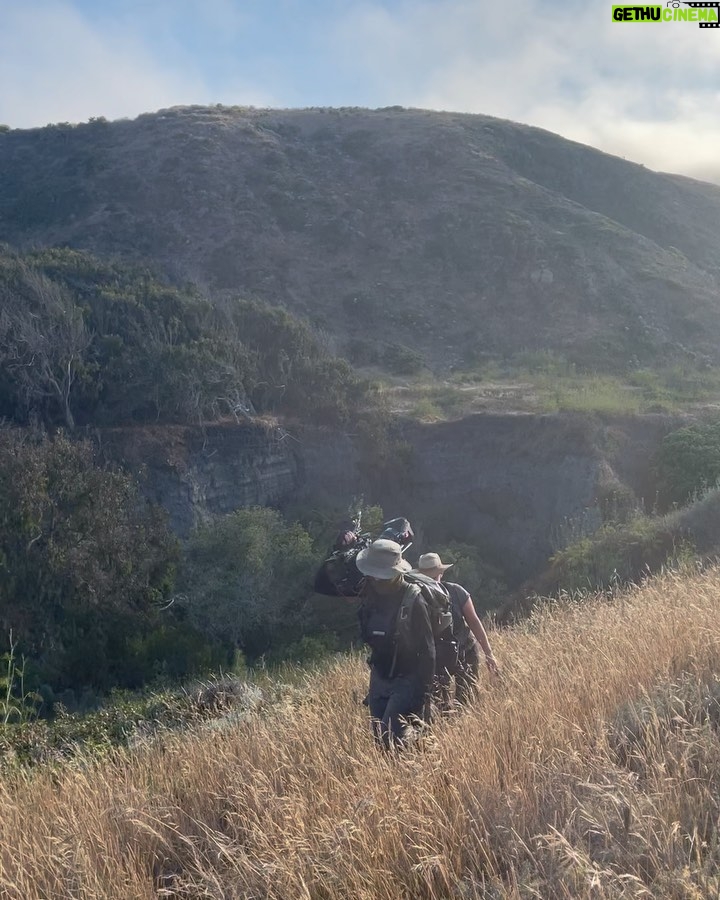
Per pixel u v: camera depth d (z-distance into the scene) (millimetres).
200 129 110938
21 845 4266
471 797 3684
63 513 27203
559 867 2998
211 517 40438
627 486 41750
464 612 5594
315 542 36875
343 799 4047
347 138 111312
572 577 22484
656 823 3207
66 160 109688
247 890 3408
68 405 40156
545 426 44531
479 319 80000
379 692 5023
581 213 95062
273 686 9664
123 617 27062
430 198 97812
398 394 54188
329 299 83938
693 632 5703
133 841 4227
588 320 78125
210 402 43531
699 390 54688
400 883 3287
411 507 45812
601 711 4586
